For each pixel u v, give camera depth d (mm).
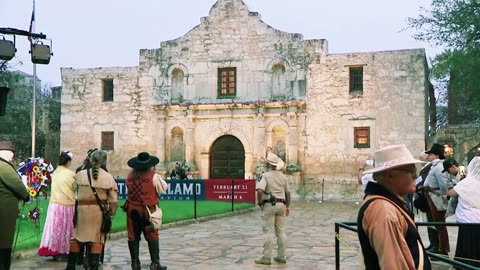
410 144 27969
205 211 19859
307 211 22703
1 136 35625
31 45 12305
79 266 9844
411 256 3758
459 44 25672
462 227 8266
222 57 31141
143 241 13398
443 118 44125
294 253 11617
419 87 27984
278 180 10359
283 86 30328
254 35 30734
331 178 29125
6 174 7551
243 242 13172
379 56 28734
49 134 37094
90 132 32719
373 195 4004
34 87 21594
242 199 23125
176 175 29438
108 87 32938
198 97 31391
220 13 31344
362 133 28984
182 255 11289
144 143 31844
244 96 30688
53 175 10492
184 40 31750
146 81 32062
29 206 17578
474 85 25641
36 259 10594
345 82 29234
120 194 23031
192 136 31156
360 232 3963
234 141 30984
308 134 29672
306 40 29875
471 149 29016
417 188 10906
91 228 8812
